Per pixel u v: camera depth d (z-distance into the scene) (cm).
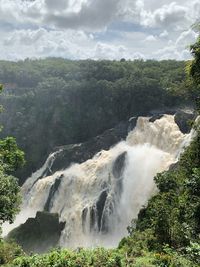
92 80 7856
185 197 2252
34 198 6344
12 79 11369
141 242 2672
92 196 5841
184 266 1425
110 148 6600
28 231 5247
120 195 5778
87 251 1864
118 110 7331
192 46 1975
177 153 5681
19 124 7850
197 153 2658
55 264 1762
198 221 1945
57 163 6700
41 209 6216
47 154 7438
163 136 6050
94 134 7456
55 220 5397
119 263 1673
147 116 6900
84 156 6606
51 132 7600
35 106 7969
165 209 2717
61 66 11106
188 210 2039
